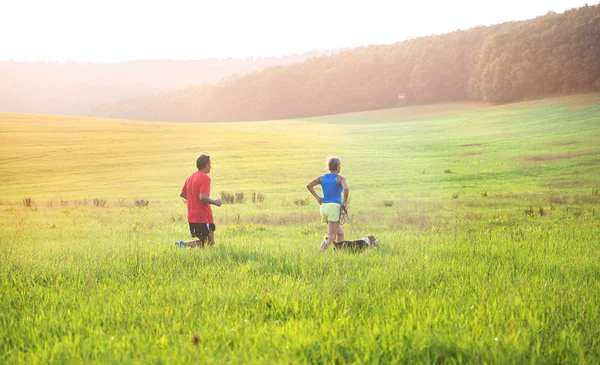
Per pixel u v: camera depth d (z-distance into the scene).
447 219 18.48
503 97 127.12
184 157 61.38
